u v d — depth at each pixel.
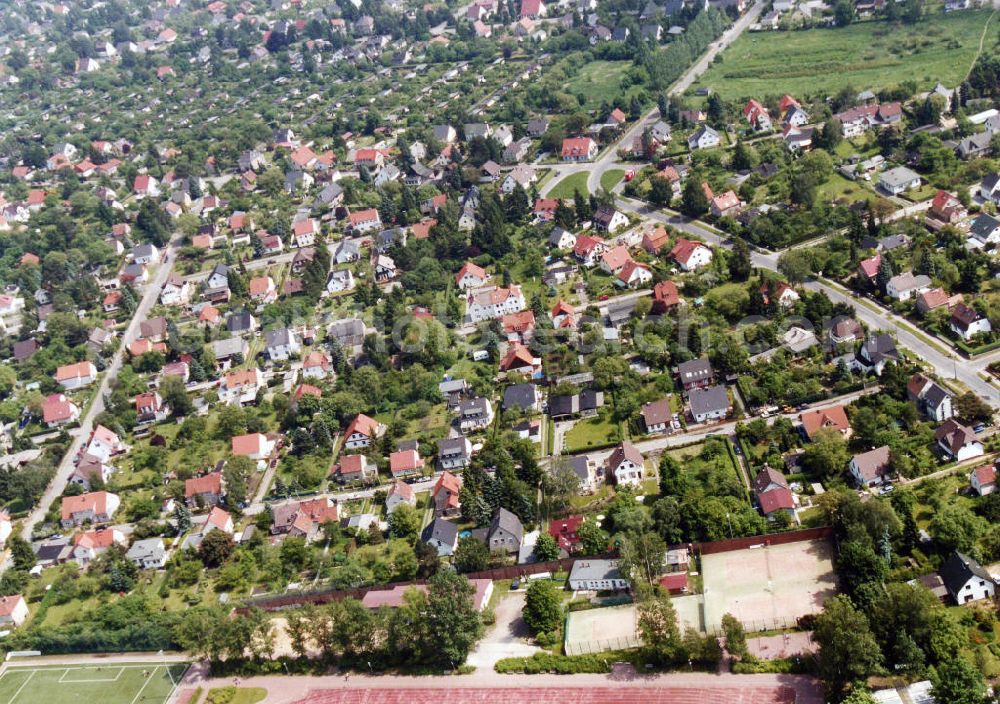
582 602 197.62
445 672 189.88
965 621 168.75
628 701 173.75
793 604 183.62
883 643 163.50
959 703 149.88
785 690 167.00
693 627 184.00
